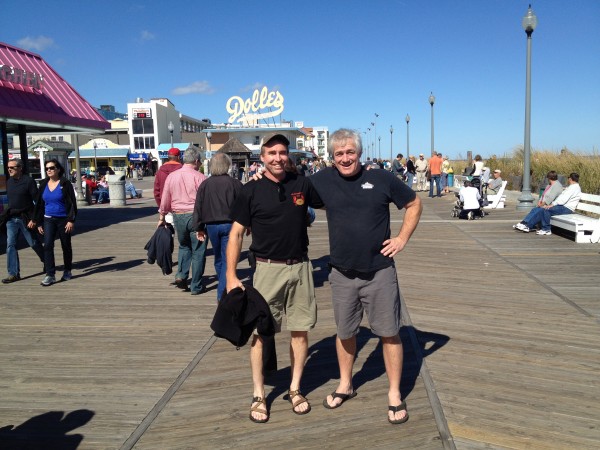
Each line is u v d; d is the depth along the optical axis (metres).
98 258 9.23
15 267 7.50
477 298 6.16
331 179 3.37
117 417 3.50
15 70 12.78
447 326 5.17
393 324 3.31
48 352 4.68
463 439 3.11
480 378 3.96
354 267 3.29
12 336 5.12
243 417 3.46
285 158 3.32
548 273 7.36
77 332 5.22
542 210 10.78
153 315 5.76
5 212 7.46
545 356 4.38
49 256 7.20
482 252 8.98
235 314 3.22
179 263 6.77
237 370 4.25
